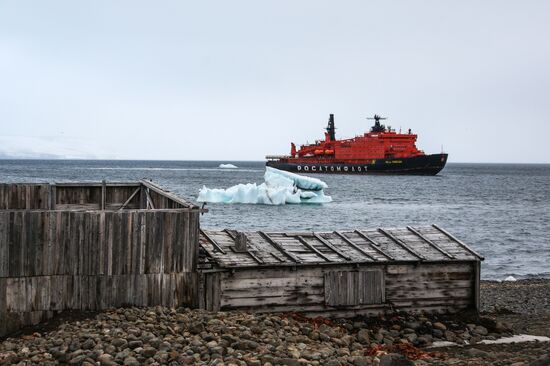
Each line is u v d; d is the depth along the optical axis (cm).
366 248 1997
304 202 8125
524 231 5866
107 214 1630
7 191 2177
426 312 1947
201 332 1471
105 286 1633
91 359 1272
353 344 1593
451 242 2091
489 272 3841
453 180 16375
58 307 1608
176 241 1684
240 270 1755
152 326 1480
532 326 2088
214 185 12344
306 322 1758
